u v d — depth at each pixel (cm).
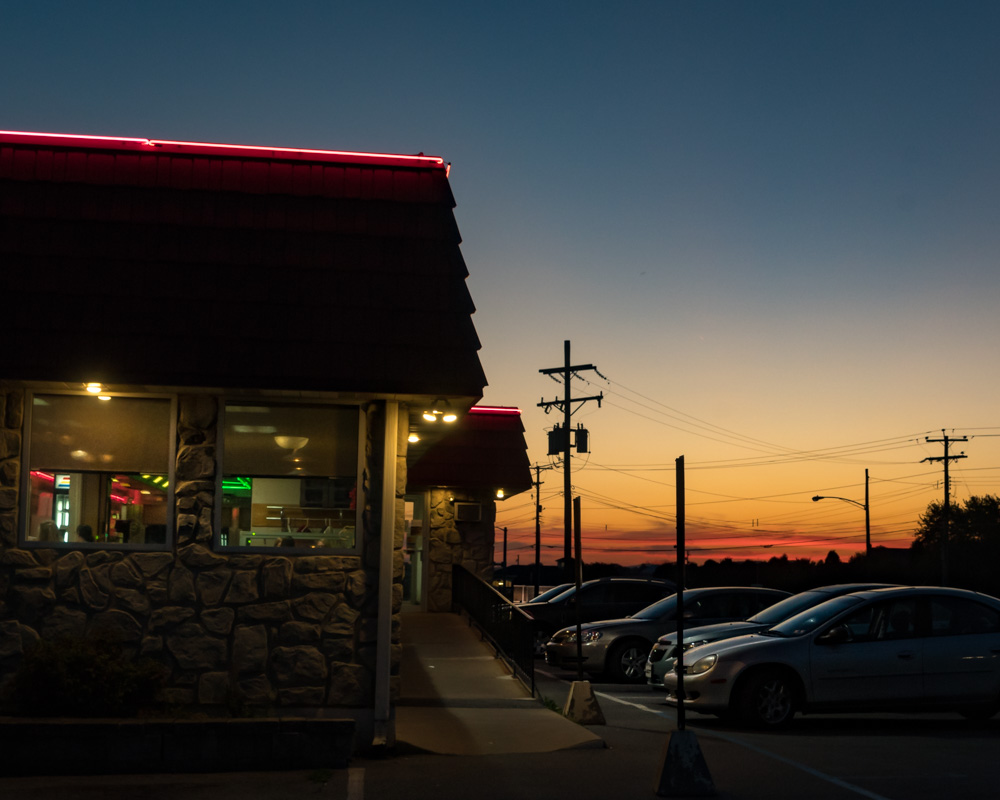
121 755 873
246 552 1014
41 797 777
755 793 812
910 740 1130
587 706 1260
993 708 1253
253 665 995
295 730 902
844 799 790
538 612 2281
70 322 974
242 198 1059
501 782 852
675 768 805
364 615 1018
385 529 1022
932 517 7256
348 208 1073
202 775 868
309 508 1041
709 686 1230
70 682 914
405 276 1052
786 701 1226
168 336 982
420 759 968
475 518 2409
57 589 988
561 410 3766
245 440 1042
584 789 824
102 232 1021
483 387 1016
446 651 1773
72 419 1022
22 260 995
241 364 979
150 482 1022
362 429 1048
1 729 865
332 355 998
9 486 998
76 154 1050
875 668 1239
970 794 809
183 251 1024
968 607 1288
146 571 998
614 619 2036
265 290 1019
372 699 1003
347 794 797
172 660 988
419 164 1107
